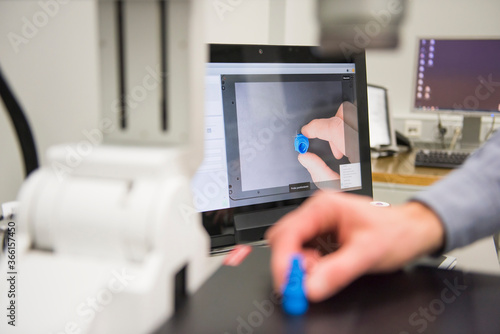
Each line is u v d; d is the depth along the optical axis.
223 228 0.53
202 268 0.31
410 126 1.72
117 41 0.25
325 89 0.60
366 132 0.64
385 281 0.34
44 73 0.55
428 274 0.36
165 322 0.26
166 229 0.25
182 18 0.24
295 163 0.58
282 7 0.97
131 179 0.25
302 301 0.28
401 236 0.31
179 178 0.26
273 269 0.31
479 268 0.41
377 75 1.82
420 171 1.13
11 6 0.55
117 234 0.25
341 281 0.29
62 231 0.26
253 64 0.54
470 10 1.70
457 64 1.44
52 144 0.56
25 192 0.27
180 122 0.26
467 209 0.34
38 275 0.25
